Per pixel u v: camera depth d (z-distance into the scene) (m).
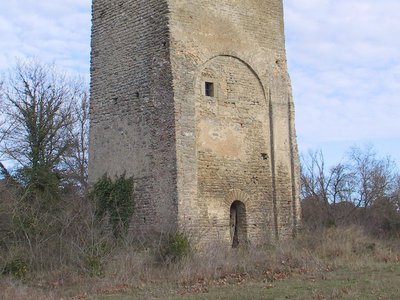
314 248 23.08
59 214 22.73
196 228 22.17
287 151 26.16
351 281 17.06
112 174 24.61
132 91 24.11
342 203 42.44
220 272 18.97
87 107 38.91
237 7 25.30
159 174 22.64
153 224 22.58
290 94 26.64
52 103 33.75
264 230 24.69
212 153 23.50
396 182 46.66
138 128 23.67
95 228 20.64
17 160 30.09
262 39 26.00
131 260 19.42
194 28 23.62
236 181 24.16
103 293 16.64
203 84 23.67
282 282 17.38
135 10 24.38
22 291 16.92
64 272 19.03
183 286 17.23
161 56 23.05
